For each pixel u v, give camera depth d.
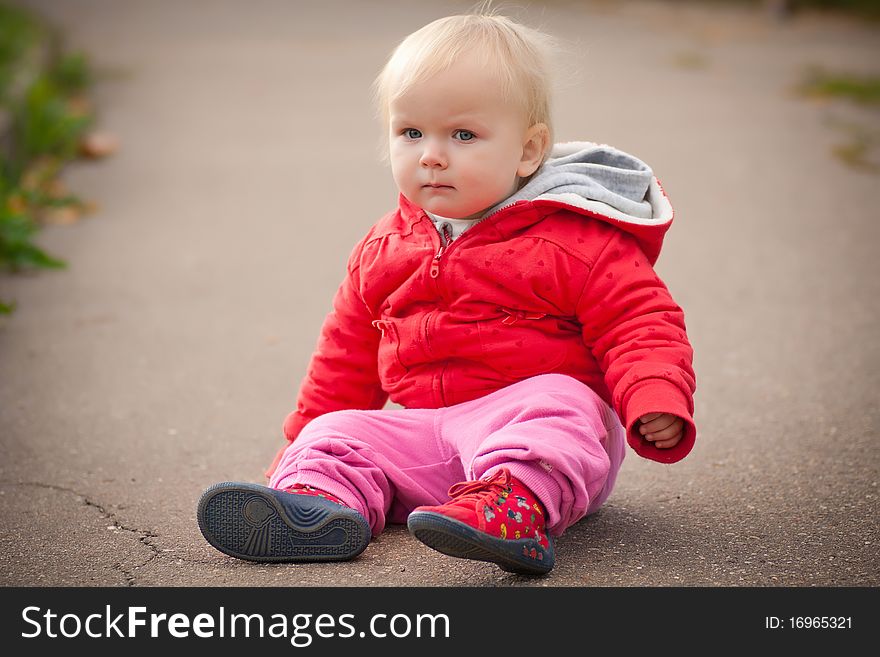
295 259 6.02
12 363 4.51
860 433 3.57
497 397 2.80
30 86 8.53
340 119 9.59
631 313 2.75
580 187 2.86
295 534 2.66
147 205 7.15
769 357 4.40
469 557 2.45
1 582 2.71
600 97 10.08
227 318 5.09
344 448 2.77
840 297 5.15
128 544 2.90
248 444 3.67
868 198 6.99
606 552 2.75
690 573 2.64
